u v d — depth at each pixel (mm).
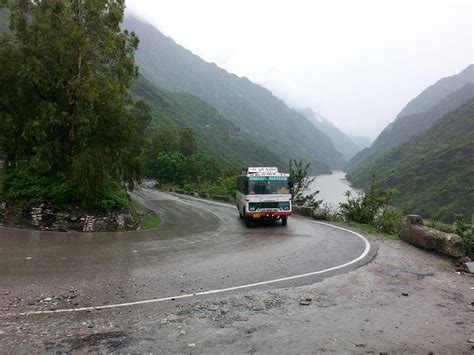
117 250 11742
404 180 97188
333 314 6141
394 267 9617
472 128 124125
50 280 7855
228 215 26344
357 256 11008
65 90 18516
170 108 179375
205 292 7285
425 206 71000
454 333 5461
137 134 20438
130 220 19609
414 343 5078
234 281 8148
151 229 18734
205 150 124062
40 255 10430
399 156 150375
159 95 179250
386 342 5090
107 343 4875
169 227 19688
